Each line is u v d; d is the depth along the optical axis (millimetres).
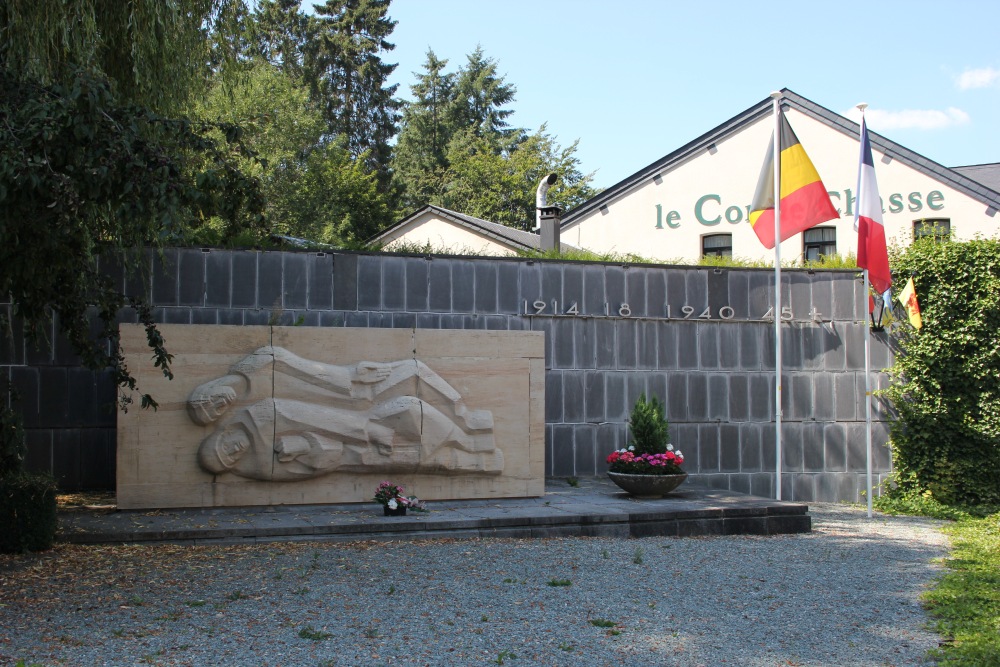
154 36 10352
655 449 12391
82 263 9000
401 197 44375
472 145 45375
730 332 15102
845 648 6383
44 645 5914
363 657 5812
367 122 45719
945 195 23719
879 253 13344
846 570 9148
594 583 8086
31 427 11992
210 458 10453
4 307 11742
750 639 6527
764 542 10719
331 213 33031
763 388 15164
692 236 25562
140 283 12492
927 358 15375
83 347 9023
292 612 6820
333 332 11227
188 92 11242
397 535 9938
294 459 10727
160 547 9055
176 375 10523
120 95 10359
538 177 44781
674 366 14805
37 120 6895
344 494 11109
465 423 11625
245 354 10836
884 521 13305
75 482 12164
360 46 45750
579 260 14516
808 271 15430
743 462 14992
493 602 7285
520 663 5801
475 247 26859
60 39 9688
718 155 25516
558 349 14320
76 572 7941
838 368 15422
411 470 11336
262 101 31484
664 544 10266
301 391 10891
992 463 15164
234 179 7926
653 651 6156
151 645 5949
